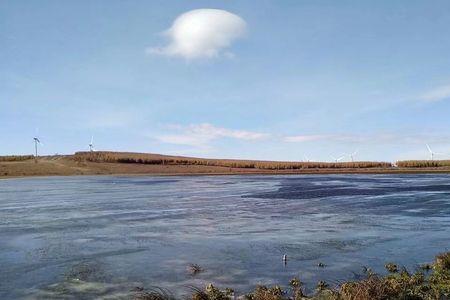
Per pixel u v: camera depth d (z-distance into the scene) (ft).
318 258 64.39
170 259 64.75
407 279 49.32
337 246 72.18
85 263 62.95
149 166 568.00
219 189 208.33
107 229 89.92
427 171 454.81
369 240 76.59
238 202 141.69
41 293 50.47
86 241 77.97
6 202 147.02
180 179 350.43
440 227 88.79
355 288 44.96
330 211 115.65
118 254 68.08
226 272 57.62
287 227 90.89
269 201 143.95
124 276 56.54
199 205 133.59
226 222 98.22
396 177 325.42
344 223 95.20
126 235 83.30
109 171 498.28
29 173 445.78
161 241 77.61
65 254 68.39
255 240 77.71
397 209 117.60
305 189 197.88
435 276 51.90
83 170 489.67
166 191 196.44
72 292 50.65
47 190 210.59
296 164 642.63
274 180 304.09
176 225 94.48
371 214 108.78
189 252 69.00
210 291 48.80
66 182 302.04
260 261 63.00
